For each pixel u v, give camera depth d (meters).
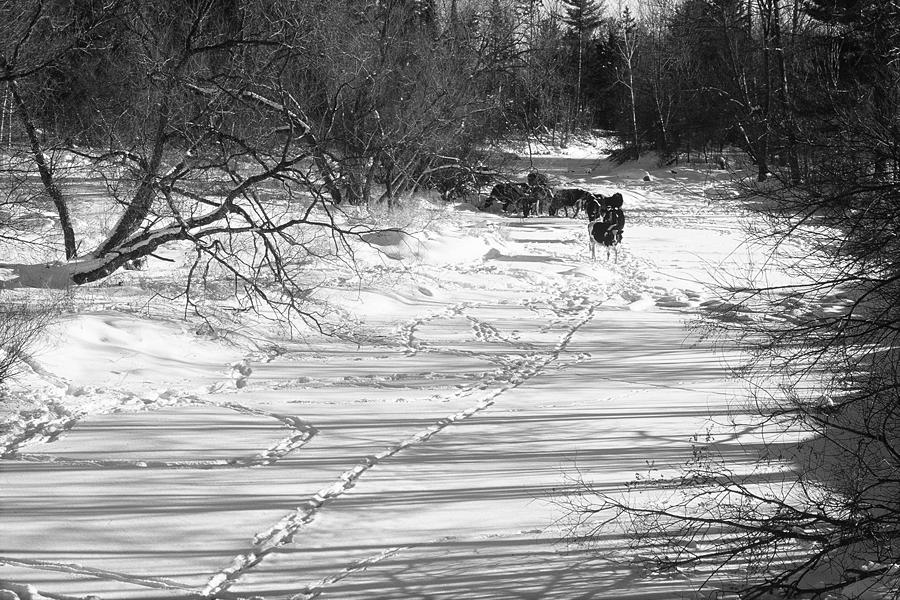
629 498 7.28
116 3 17.09
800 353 6.93
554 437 9.58
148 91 16.52
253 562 6.24
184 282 18.02
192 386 12.25
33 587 5.73
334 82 24.92
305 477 8.23
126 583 5.85
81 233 21.64
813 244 7.29
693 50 51.97
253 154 15.86
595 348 15.38
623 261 27.55
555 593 5.61
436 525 6.93
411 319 18.20
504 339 16.30
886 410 6.01
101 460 8.77
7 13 16.33
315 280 20.19
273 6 17.53
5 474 8.25
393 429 10.06
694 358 14.20
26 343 12.00
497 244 30.06
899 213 5.98
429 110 31.98
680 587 5.64
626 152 67.44
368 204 29.05
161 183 16.16
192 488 7.88
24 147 18.27
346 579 5.92
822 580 5.50
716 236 33.69
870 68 6.60
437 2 38.31
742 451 8.61
